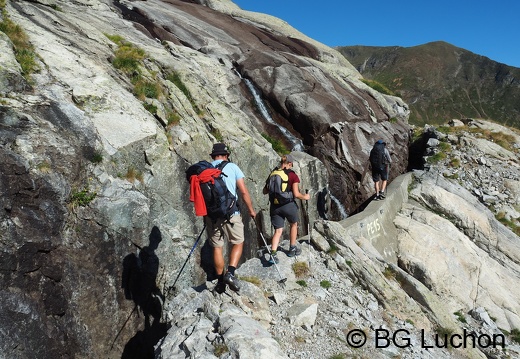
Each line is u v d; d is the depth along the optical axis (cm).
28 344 601
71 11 1566
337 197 1677
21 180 663
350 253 898
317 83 1978
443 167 1823
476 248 1397
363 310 784
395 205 1443
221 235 641
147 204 844
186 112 1170
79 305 706
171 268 885
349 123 1836
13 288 612
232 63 1992
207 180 603
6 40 917
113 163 841
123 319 778
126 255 797
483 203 1645
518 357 923
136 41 1548
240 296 671
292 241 858
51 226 688
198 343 550
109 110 924
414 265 1232
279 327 660
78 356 689
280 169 831
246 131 1380
